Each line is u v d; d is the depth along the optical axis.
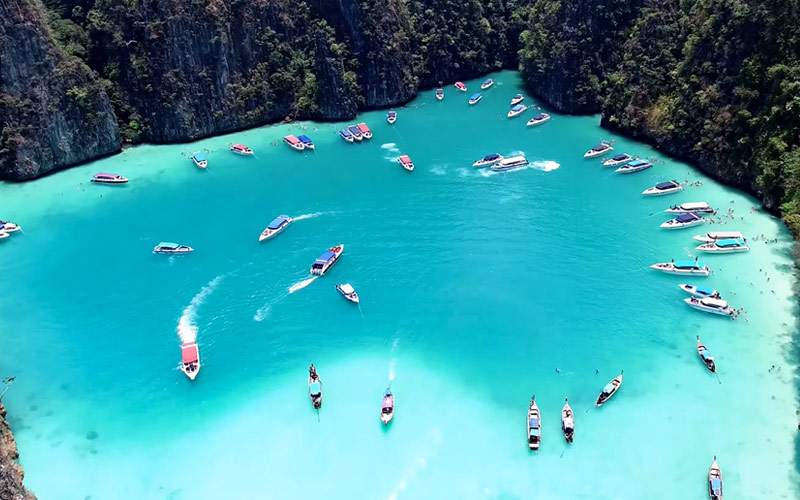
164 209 151.12
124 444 93.62
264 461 90.31
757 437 89.88
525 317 113.88
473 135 183.50
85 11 188.50
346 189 156.62
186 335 112.88
